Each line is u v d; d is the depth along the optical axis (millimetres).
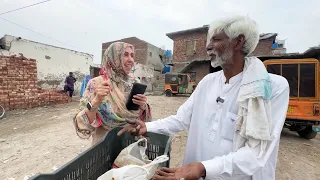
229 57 1180
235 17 1160
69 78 10945
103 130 1729
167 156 1281
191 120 1460
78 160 1104
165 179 955
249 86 1078
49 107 8883
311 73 5188
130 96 1646
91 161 1231
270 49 17938
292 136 6035
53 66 13672
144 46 26203
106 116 1660
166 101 12836
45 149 4035
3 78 7602
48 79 13391
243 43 1156
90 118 1591
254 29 1147
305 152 4582
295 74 5332
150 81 25672
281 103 1118
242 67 1242
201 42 19422
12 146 4188
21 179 2936
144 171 1035
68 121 6379
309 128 5605
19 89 8141
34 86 8758
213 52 1207
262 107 1040
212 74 1462
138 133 1484
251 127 1031
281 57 11367
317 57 10523
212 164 1033
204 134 1339
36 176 844
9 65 7785
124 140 1622
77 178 1104
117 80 1754
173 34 21016
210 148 1292
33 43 12398
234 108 1231
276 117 1099
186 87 17375
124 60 1701
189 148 1452
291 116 5301
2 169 3219
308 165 3850
